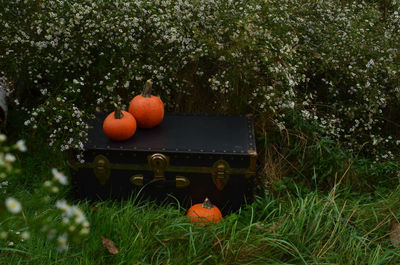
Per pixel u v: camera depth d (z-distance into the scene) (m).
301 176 3.55
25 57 3.41
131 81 3.74
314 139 3.55
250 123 3.34
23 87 3.84
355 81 3.77
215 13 3.37
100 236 2.58
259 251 2.56
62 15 3.20
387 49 3.65
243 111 3.86
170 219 2.82
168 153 2.89
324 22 3.95
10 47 3.41
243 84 3.72
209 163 2.93
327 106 3.85
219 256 2.49
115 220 2.72
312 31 3.79
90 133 3.11
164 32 3.33
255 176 3.24
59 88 3.59
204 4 3.32
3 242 2.41
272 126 3.80
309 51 3.73
